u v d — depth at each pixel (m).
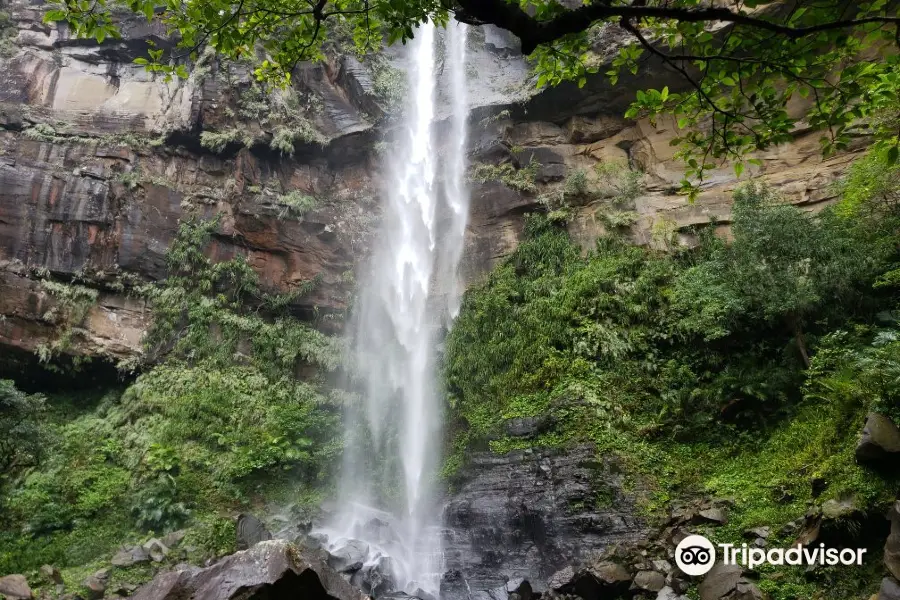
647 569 9.12
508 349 15.30
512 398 14.25
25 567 10.18
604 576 9.03
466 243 19.27
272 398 16.12
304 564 6.00
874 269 11.61
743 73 4.63
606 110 19.75
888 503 7.46
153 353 15.85
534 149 19.86
